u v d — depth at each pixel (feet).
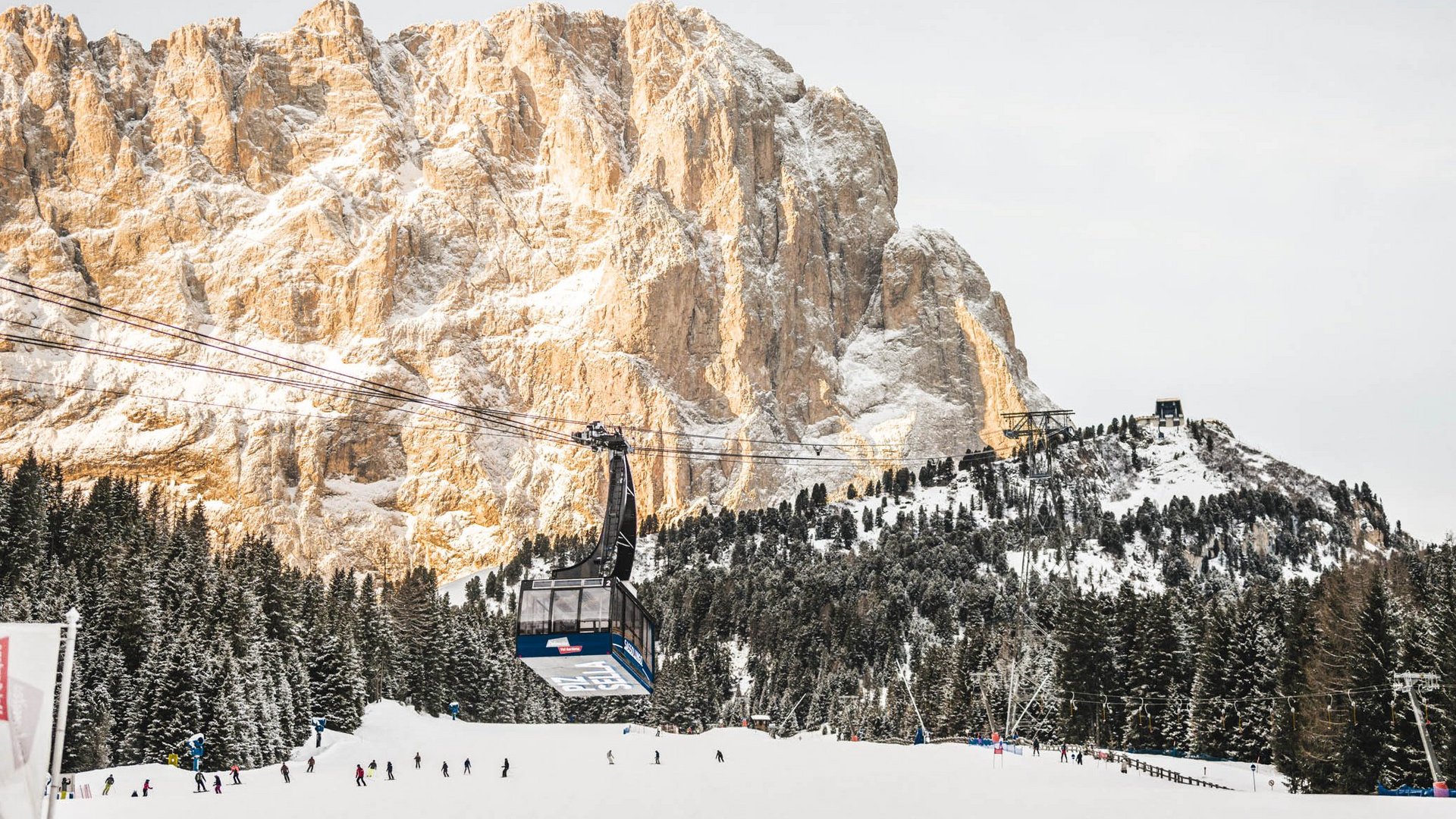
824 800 325.21
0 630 119.65
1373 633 340.59
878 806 309.42
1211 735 437.58
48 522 552.41
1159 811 279.28
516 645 248.73
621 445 271.08
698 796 341.00
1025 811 290.56
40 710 119.24
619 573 261.65
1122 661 508.94
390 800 336.70
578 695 283.18
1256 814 264.72
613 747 518.78
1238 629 445.37
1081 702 504.43
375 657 610.65
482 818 306.55
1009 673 566.77
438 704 643.04
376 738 532.32
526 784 377.91
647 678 277.85
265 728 456.45
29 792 118.11
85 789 355.77
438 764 470.39
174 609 513.45
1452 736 308.60
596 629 247.50
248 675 465.47
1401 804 275.39
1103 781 360.69
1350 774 331.77
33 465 588.09
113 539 548.31
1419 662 329.52
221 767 422.00
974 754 453.99
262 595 565.53
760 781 375.25
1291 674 379.96
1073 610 522.47
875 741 607.37
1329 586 457.68
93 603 462.19
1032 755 456.45
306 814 307.78
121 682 428.15
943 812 294.25
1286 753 369.71
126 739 416.46
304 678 510.99
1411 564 480.64
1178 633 495.82
